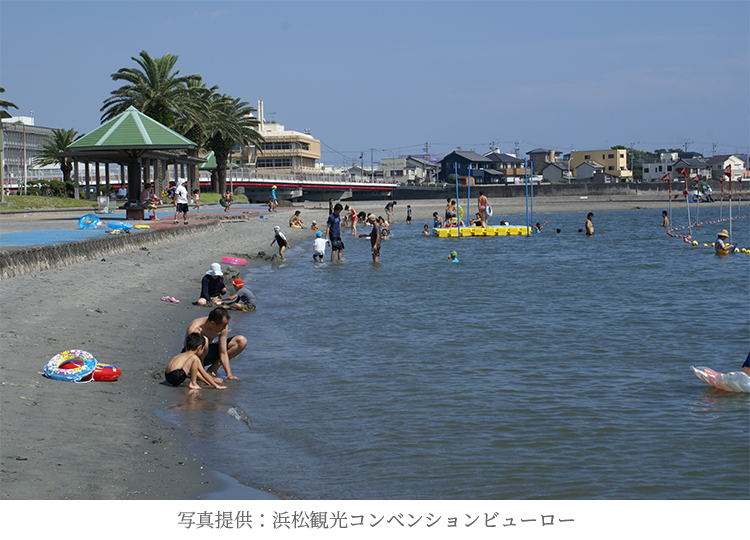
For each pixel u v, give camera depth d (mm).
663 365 11711
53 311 13719
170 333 13344
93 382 9734
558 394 9938
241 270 25281
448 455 7594
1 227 29109
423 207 90125
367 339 13750
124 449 7258
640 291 20703
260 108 140750
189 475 6812
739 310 17156
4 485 6062
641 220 67688
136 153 37031
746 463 7410
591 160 168500
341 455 7574
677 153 180500
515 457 7566
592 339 13805
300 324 15305
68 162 76562
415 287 21406
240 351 11352
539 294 20062
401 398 9695
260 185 95562
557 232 46969
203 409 9055
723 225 57875
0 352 10367
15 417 7699
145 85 58625
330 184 111375
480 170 156750
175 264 23469
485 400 9625
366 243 39750
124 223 27250
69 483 6258
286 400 9586
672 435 8250
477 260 30094
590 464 7383
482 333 14391
